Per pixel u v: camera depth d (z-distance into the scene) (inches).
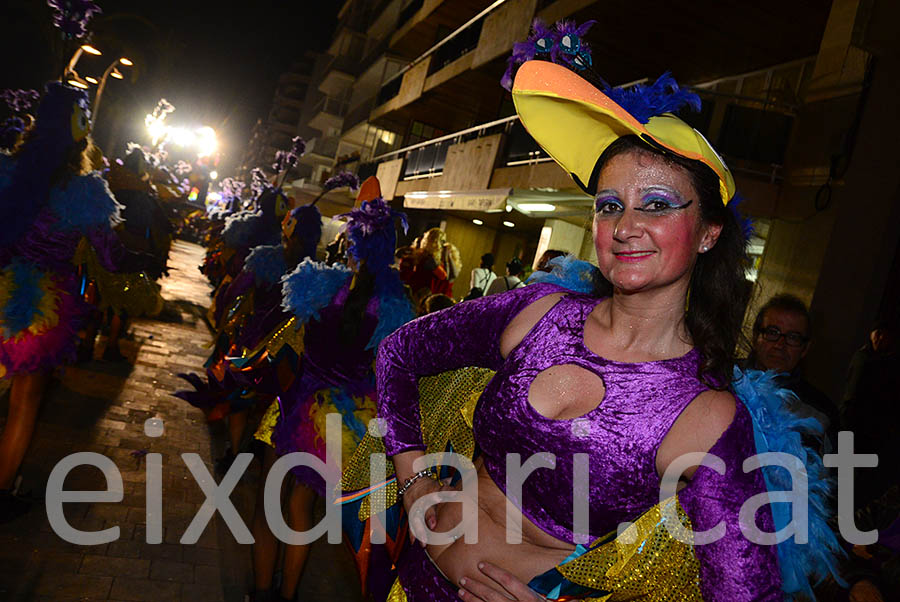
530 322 74.3
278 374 144.6
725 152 373.7
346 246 152.5
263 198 287.9
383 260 140.3
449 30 991.6
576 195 452.1
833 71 343.0
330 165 1787.6
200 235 1360.7
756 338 128.2
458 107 911.7
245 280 212.8
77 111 155.0
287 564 135.9
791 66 474.0
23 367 148.1
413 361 83.3
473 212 715.4
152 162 621.9
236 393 183.9
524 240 750.5
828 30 351.6
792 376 126.7
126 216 277.4
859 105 324.8
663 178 64.9
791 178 355.9
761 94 495.2
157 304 181.2
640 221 64.6
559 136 73.9
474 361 79.7
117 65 721.6
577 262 81.0
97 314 273.0
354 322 137.5
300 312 137.7
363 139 1461.6
